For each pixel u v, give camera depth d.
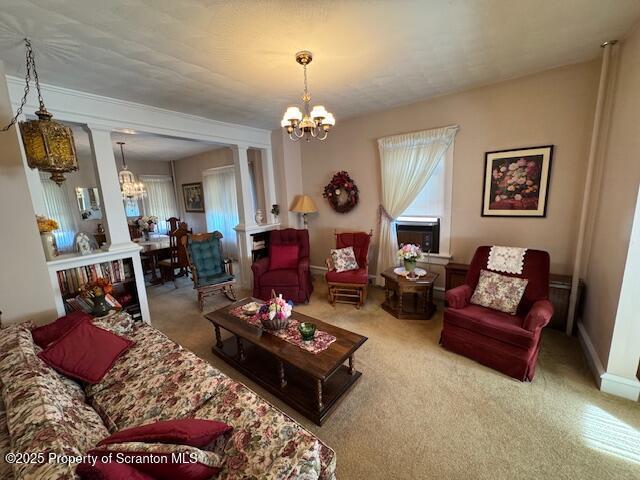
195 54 2.05
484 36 1.98
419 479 1.39
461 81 2.81
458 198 3.32
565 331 2.69
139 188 5.25
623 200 1.90
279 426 1.20
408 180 3.56
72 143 1.85
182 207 7.29
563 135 2.65
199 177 6.63
